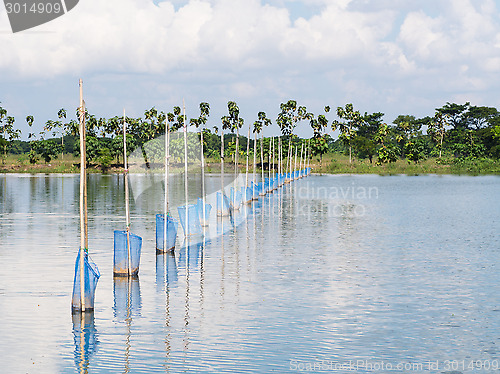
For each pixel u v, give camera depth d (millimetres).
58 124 191250
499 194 83812
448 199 75438
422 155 182375
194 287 26484
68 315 22062
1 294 24906
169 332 20328
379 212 59250
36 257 33156
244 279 28156
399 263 32281
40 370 17078
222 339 19688
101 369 17188
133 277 28375
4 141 188500
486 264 32062
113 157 156250
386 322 21641
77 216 54031
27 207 62438
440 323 21562
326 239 40969
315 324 21328
